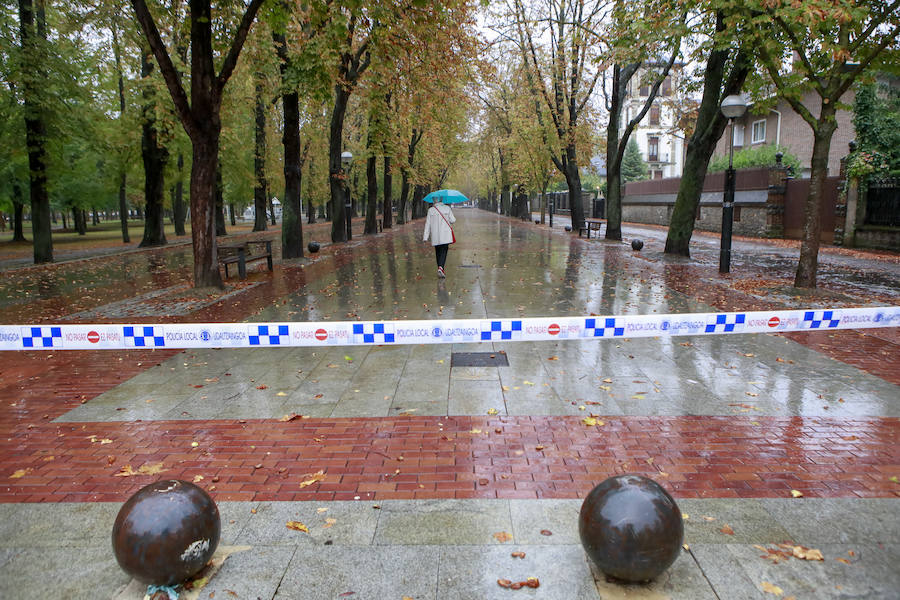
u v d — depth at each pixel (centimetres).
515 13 2162
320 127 3234
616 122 2184
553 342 716
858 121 1898
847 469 385
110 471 405
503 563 290
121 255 2272
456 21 1502
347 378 595
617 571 260
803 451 412
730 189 1280
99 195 3825
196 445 443
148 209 2705
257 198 3916
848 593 264
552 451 418
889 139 1836
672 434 444
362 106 2459
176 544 264
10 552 311
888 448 415
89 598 273
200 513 276
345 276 1353
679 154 6094
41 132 1881
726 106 1177
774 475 378
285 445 439
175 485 285
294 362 657
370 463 405
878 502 342
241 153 3359
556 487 367
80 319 917
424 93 1747
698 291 1065
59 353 719
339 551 303
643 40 1070
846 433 441
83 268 1795
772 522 322
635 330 480
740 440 431
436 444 434
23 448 445
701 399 516
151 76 2175
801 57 889
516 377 583
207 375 618
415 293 1085
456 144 3909
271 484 379
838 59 829
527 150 2991
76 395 565
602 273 1337
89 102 2028
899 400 509
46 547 315
